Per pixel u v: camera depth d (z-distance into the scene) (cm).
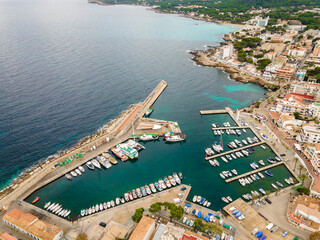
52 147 18200
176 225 11825
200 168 16400
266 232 11450
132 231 11544
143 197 13850
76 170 16075
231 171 15925
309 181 14562
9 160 16850
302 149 17175
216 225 11888
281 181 15062
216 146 18162
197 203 13512
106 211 12925
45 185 15050
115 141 18962
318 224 11481
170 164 16875
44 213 12888
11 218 11788
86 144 18338
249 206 12962
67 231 11712
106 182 15338
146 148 18612
